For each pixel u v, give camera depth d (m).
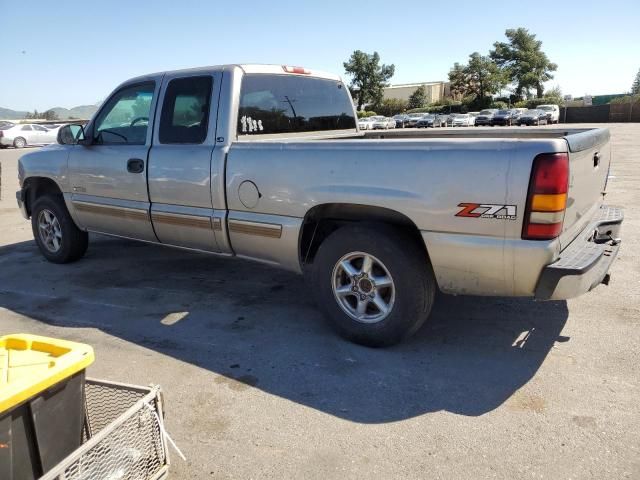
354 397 3.12
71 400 2.20
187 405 3.11
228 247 4.36
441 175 3.16
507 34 71.94
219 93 4.26
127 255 6.34
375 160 3.40
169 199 4.59
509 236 3.03
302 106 5.00
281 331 4.07
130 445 2.24
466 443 2.67
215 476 2.51
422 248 3.54
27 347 2.33
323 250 3.76
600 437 2.67
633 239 6.31
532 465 2.49
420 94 77.94
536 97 71.75
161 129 4.63
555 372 3.31
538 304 4.39
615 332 3.83
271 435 2.80
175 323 4.29
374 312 3.75
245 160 4.02
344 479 2.46
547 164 2.88
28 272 5.80
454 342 3.78
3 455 1.93
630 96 60.12
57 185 5.69
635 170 12.74
